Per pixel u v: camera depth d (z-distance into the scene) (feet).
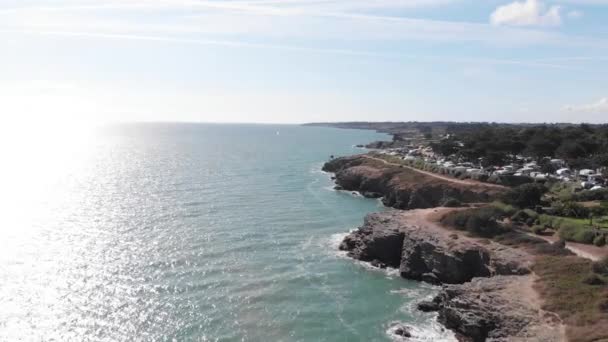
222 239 271.90
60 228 284.41
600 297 156.87
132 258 233.55
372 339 170.30
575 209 267.18
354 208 387.14
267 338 165.17
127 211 333.42
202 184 457.68
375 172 468.75
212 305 186.60
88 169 590.96
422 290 221.87
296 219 331.98
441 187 382.42
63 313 174.19
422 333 177.06
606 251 205.36
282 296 200.85
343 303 199.72
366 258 258.16
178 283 205.46
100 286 198.80
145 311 178.60
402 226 265.75
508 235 233.14
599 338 133.18
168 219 311.27
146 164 640.99
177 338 160.97
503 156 458.09
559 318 151.74
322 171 593.01
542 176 409.28
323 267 241.35
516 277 192.44
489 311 169.27
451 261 225.15
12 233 271.28
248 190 433.07
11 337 156.87
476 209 273.13
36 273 209.97
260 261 240.94
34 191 420.77
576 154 440.86
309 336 169.07
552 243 217.15
